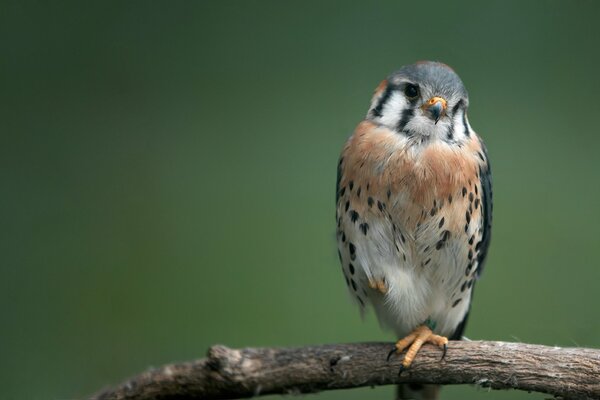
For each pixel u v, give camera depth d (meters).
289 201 12.97
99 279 12.48
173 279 12.41
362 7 14.46
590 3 14.03
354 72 14.22
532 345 8.28
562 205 12.29
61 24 14.98
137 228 13.05
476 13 14.12
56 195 13.58
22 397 11.24
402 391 10.16
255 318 11.85
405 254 9.34
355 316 11.77
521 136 13.08
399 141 9.20
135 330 11.93
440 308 9.70
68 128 14.38
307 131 13.72
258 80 14.50
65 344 11.84
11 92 14.52
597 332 11.29
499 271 11.78
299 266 12.23
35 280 12.49
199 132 14.08
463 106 9.48
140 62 14.80
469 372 8.46
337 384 8.84
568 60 13.84
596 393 7.93
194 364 8.90
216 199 13.20
